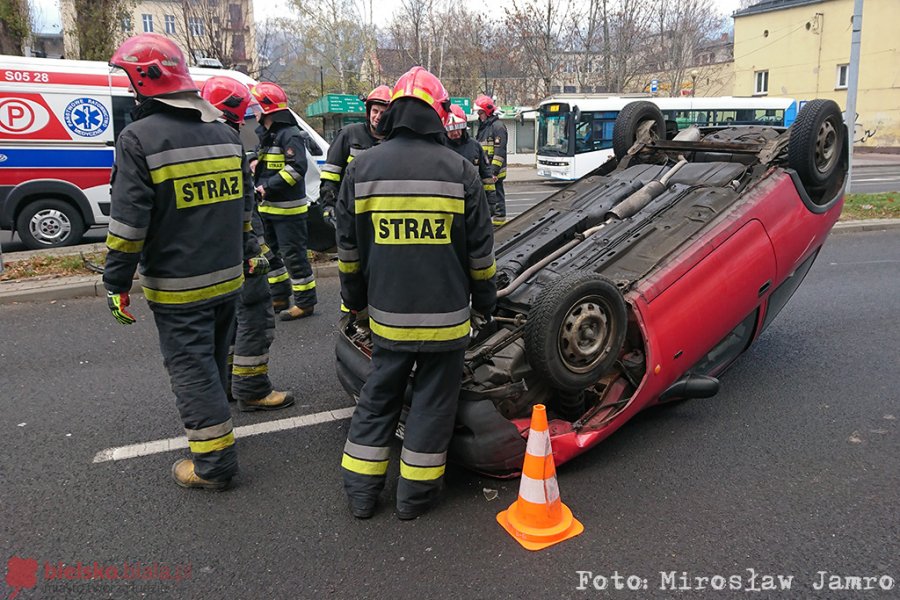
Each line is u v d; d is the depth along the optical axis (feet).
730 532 10.52
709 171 15.58
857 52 44.11
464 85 114.93
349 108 96.53
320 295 25.14
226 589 9.37
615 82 103.09
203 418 11.38
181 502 11.51
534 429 10.30
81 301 24.00
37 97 31.01
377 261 10.17
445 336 10.18
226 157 11.34
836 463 12.59
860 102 113.70
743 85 130.62
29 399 15.71
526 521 10.41
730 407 15.06
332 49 113.80
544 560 9.90
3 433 14.02
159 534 10.61
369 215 10.11
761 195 14.44
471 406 11.25
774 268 14.51
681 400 15.29
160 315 11.16
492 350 11.86
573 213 15.49
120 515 11.12
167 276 10.90
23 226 31.71
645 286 12.43
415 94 9.93
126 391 16.20
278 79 122.42
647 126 18.31
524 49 108.06
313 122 120.88
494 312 13.61
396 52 120.67
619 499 11.44
